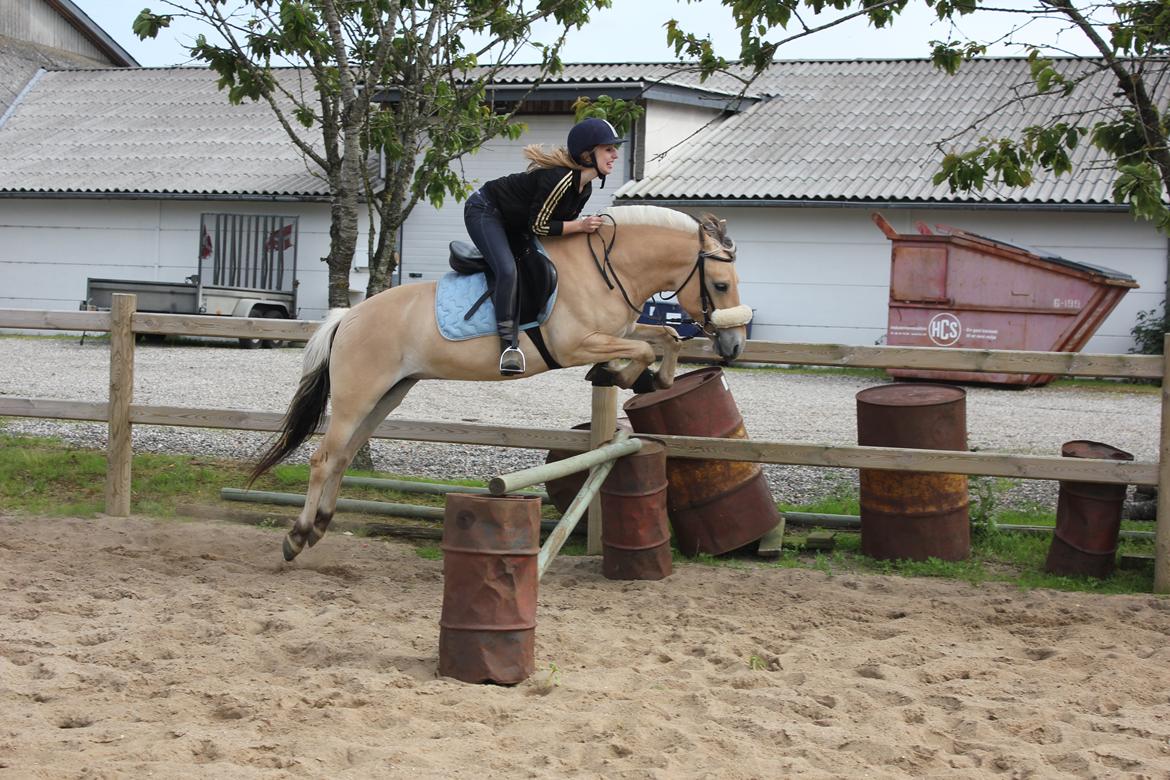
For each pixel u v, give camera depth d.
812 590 6.46
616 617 5.86
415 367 6.48
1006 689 4.77
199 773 3.54
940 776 3.80
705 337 7.25
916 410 7.03
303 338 7.75
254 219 23.34
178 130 26.69
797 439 11.40
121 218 24.00
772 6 8.16
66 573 6.45
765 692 4.62
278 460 7.00
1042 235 19.70
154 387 13.99
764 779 3.72
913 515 7.05
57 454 9.78
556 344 6.30
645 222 6.33
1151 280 19.17
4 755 3.70
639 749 3.96
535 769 3.74
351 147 9.19
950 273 17.03
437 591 6.42
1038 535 7.70
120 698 4.37
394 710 4.29
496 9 9.54
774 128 23.56
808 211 20.80
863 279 20.62
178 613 5.66
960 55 8.45
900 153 21.69
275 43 9.41
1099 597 6.41
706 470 7.15
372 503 8.02
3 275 24.62
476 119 10.28
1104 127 8.24
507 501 4.80
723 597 6.34
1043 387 17.31
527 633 4.84
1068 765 3.93
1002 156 8.13
